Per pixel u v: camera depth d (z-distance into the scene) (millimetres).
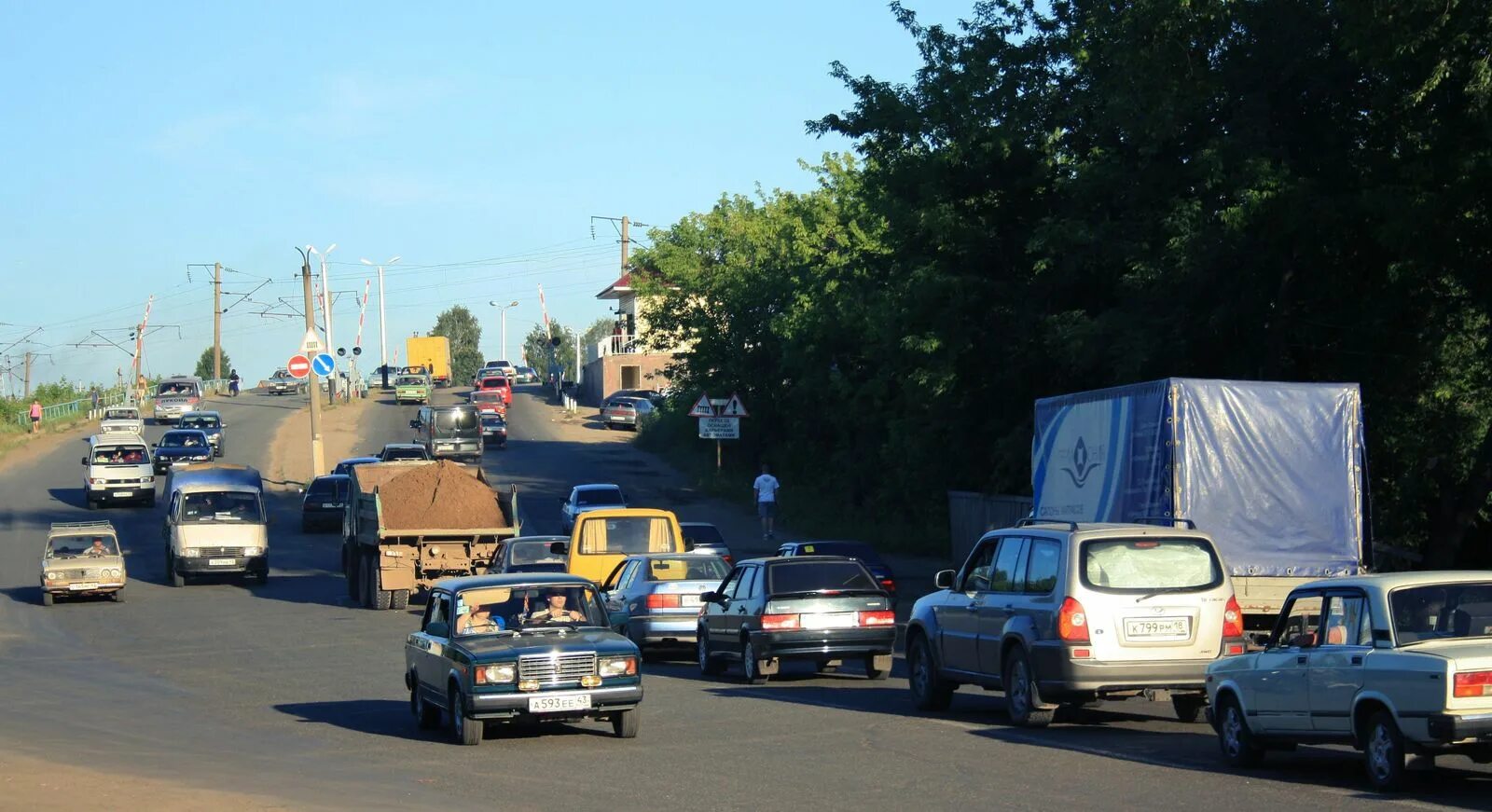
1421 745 12469
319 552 54250
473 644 17500
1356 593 13570
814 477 64312
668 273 70812
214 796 13484
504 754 16547
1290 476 23016
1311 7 31594
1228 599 17219
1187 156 34094
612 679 17172
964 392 42312
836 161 64188
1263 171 30141
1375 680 12945
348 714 20562
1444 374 33094
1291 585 22891
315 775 15141
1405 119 29391
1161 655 16891
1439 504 33812
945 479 46812
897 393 52281
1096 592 16953
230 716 20406
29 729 18953
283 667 26734
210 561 44625
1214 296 33312
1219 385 23000
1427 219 27609
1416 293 32594
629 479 70562
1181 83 32000
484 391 96188
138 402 122188
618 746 17062
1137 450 23984
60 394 116938
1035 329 37594
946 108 38656
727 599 25000
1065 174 37125
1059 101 37875
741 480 66312
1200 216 31750
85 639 32281
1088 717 19297
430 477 38250
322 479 59906
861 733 17781
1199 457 22891
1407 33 25562
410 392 111125
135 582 46688
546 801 13453
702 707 20828
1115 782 13875
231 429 96625
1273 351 33062
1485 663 12258
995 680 18406
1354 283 32969
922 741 16938
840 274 54500
